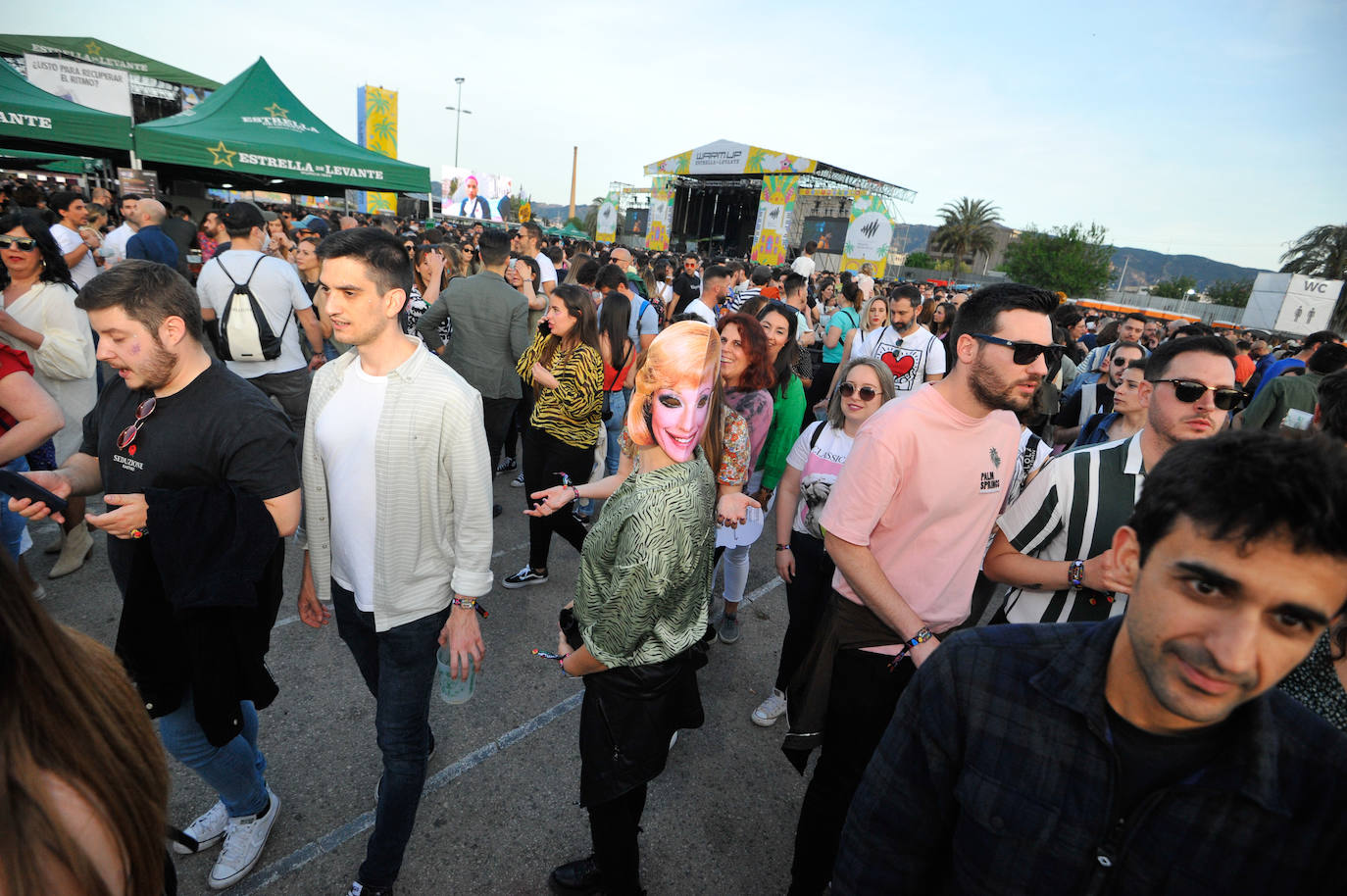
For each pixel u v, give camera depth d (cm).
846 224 3284
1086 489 182
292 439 176
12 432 216
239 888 199
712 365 153
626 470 227
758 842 238
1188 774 81
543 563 383
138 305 150
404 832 190
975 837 91
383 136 2930
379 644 190
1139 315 438
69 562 347
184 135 739
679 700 171
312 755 252
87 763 68
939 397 173
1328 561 63
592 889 207
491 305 419
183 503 158
